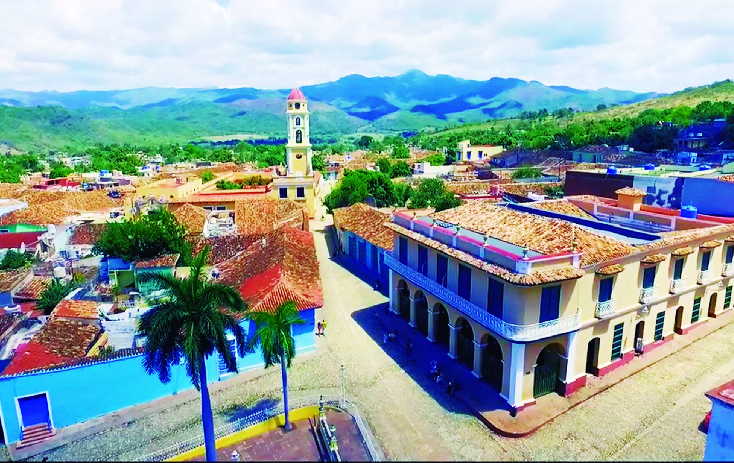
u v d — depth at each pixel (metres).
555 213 40.31
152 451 24.64
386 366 31.30
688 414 25.95
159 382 29.16
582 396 27.52
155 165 159.25
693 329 35.25
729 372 29.78
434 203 65.75
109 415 27.83
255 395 28.88
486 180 85.69
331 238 66.19
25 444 25.64
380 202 74.44
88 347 29.12
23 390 25.98
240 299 23.70
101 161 184.50
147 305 36.34
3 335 30.75
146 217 46.69
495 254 26.64
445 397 27.73
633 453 23.17
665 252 31.34
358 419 25.58
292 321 25.22
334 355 32.91
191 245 47.56
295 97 76.31
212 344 23.12
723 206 40.19
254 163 172.38
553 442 23.94
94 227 54.84
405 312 38.59
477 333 28.77
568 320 26.19
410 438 24.20
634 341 31.66
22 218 62.00
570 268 25.81
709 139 88.88
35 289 39.84
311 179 77.38
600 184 50.38
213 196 76.50
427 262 33.53
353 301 42.47
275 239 46.41
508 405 26.44
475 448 23.48
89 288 39.38
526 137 167.00
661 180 44.50
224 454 23.66
